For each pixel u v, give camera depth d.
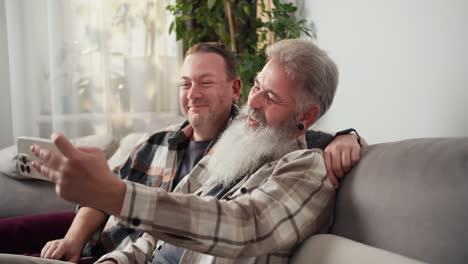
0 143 2.90
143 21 3.07
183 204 0.83
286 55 1.19
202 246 0.85
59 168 0.70
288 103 1.19
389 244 0.88
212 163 1.30
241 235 0.88
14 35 2.81
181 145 1.60
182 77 1.62
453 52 1.33
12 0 2.79
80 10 2.92
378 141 1.74
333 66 1.22
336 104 2.06
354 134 1.23
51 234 1.66
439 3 1.39
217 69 1.58
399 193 0.90
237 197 1.02
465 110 1.29
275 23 2.37
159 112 3.15
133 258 1.25
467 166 0.81
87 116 2.98
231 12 2.80
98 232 1.58
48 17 2.85
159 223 0.80
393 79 1.64
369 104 1.79
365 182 0.98
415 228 0.84
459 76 1.31
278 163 1.09
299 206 0.99
